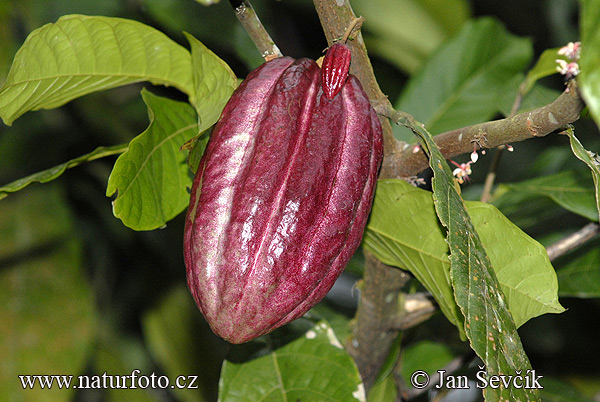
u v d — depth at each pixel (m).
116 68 0.91
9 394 1.10
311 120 0.75
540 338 1.26
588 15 0.57
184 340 1.24
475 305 0.73
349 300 1.26
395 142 0.84
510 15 1.60
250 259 0.73
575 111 0.73
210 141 0.76
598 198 0.76
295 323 0.96
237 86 0.81
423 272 0.88
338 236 0.75
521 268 0.84
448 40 1.18
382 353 1.00
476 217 0.83
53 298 1.16
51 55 0.87
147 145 0.86
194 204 0.75
